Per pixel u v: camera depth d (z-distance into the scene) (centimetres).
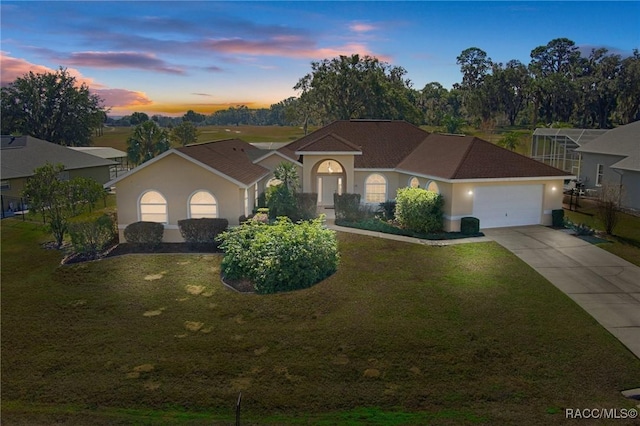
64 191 2281
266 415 934
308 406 961
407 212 2392
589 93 7144
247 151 3275
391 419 913
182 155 2153
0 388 1038
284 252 1652
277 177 2783
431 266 1797
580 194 3306
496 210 2386
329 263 1744
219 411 948
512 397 980
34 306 1514
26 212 3256
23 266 1975
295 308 1443
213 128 12588
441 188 2388
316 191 2950
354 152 2747
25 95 6806
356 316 1370
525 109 8606
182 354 1179
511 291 1539
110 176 5084
